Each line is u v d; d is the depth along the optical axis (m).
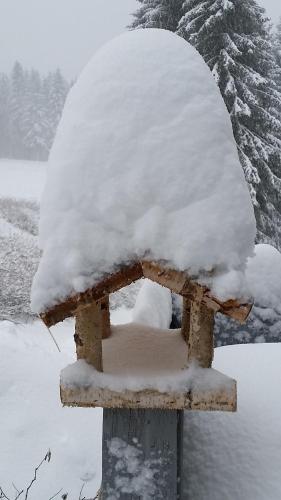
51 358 4.36
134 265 1.72
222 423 2.74
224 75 11.98
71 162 1.78
